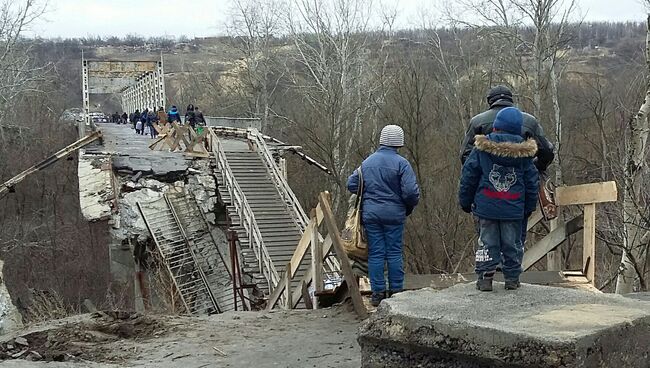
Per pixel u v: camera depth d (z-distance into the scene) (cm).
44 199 4097
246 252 1934
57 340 628
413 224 1989
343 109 3100
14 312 1109
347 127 3044
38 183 4109
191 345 610
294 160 3144
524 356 330
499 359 338
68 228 3531
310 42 3922
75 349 602
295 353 572
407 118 2181
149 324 680
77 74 8131
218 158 2392
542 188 677
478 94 2888
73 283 2862
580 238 1709
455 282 735
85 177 2272
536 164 638
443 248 1945
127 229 2142
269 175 2339
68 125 5153
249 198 2166
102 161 2350
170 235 2164
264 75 4588
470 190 446
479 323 351
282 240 1955
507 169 430
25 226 3800
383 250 683
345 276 698
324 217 734
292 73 4281
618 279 1148
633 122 1127
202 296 2039
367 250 696
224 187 2295
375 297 687
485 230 437
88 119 5009
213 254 2222
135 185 2250
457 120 2777
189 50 10244
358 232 688
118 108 10594
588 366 325
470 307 387
